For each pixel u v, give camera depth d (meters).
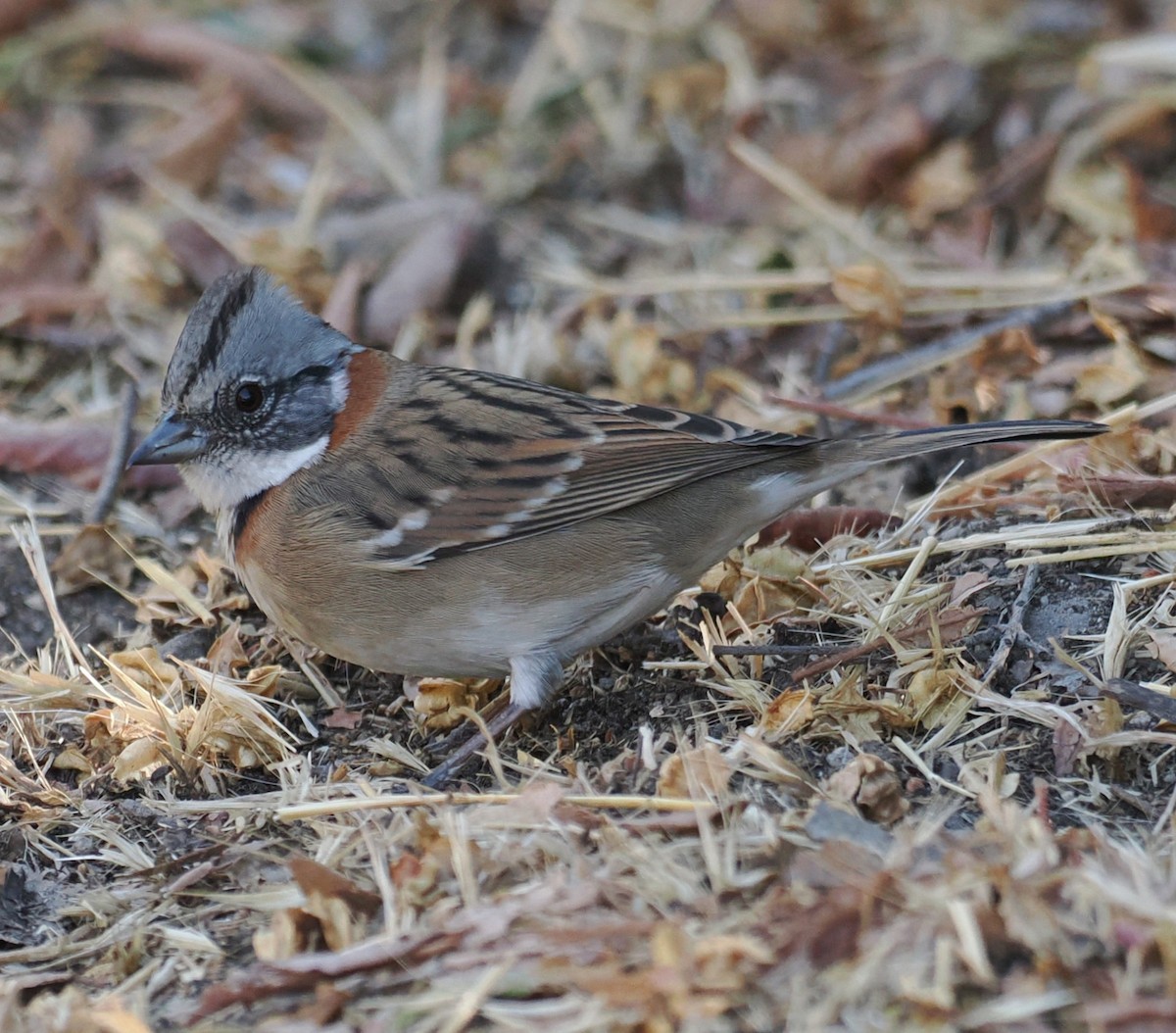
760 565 9.91
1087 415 11.39
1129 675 8.82
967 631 9.25
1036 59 15.22
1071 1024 6.33
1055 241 13.45
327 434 9.37
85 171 15.27
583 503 9.05
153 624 10.60
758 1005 6.54
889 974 6.56
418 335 13.15
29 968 7.62
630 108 15.71
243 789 9.08
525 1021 6.65
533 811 7.95
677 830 7.75
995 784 7.98
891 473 11.27
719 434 9.34
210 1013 7.01
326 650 9.45
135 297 13.70
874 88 15.00
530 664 9.16
